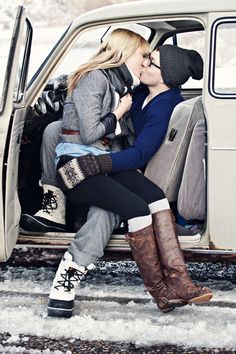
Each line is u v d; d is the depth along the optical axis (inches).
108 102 154.0
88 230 154.4
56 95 175.2
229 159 157.4
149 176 165.9
